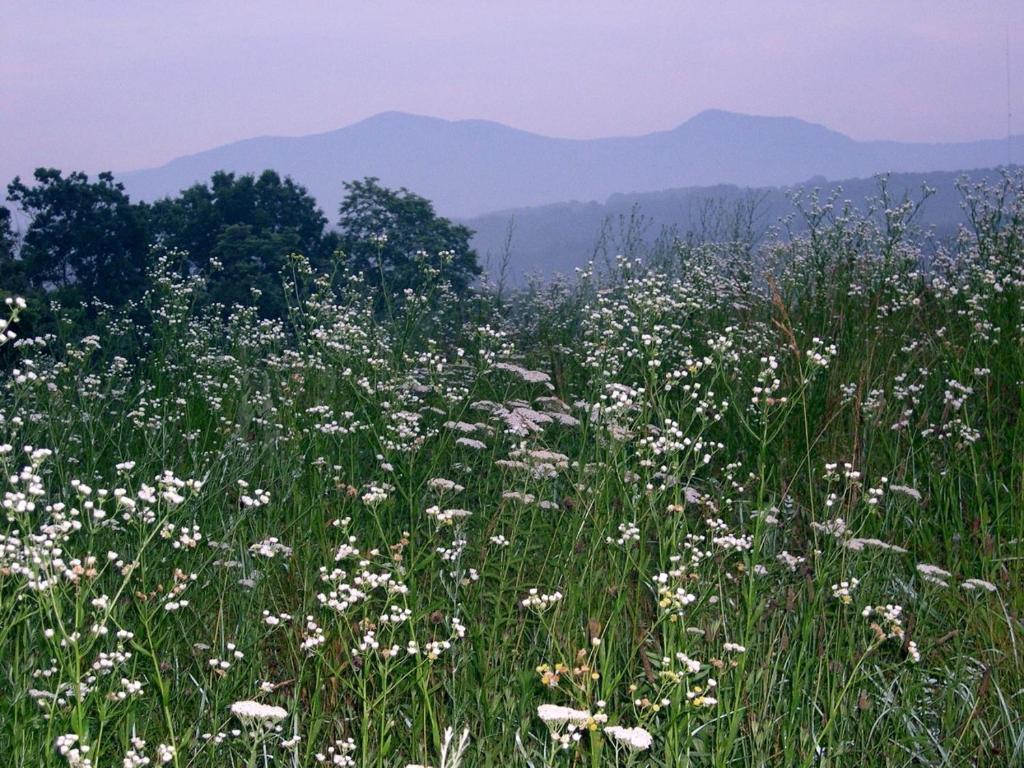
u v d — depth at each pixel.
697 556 5.29
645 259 13.91
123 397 9.16
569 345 11.68
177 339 10.91
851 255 12.49
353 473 6.99
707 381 8.73
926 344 9.57
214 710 4.60
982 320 9.38
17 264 29.61
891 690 5.15
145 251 42.03
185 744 4.16
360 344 8.84
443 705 4.89
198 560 5.79
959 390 8.08
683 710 4.42
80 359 9.14
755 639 5.18
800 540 6.75
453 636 4.69
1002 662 5.35
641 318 7.88
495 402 8.53
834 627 5.45
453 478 7.70
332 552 5.89
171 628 5.16
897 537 6.68
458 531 6.03
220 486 6.67
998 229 12.43
